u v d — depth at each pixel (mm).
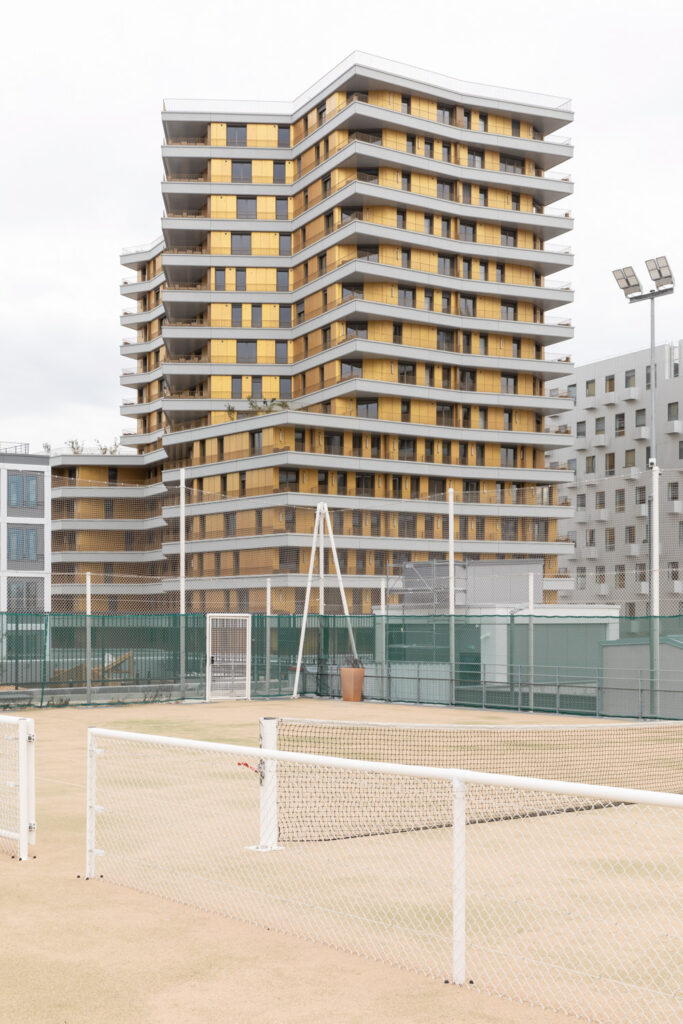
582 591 35562
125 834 9375
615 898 6992
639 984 5363
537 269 75062
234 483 67062
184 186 73562
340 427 66000
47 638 26562
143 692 27703
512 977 5512
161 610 62250
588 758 15078
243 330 73500
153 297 88750
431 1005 5145
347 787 11711
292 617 31406
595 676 25125
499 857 8242
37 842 9227
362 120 67938
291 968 5715
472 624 28047
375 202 68250
